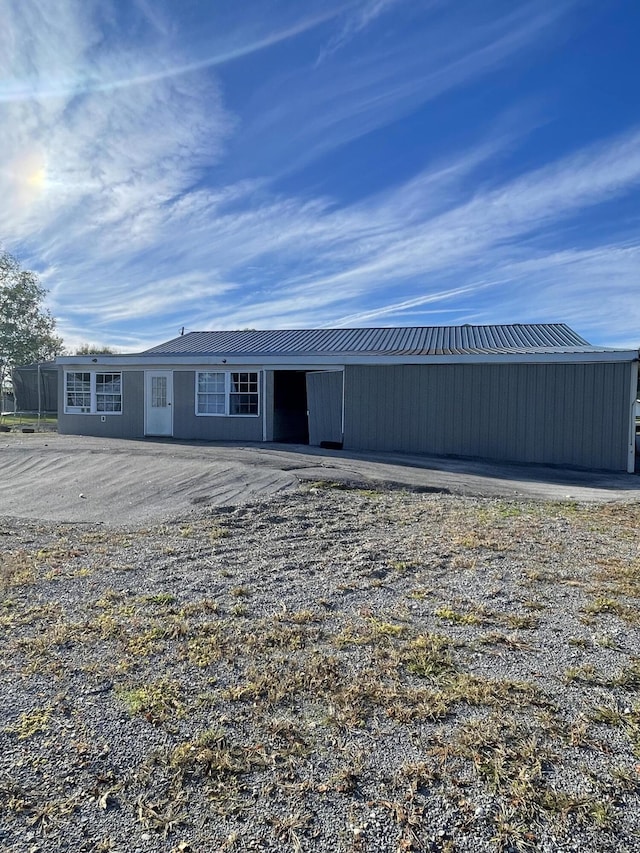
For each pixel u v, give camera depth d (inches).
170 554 182.9
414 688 95.0
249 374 575.8
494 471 406.6
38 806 66.4
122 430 609.6
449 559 176.2
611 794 68.8
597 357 439.5
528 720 85.3
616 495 318.3
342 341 691.4
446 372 490.9
